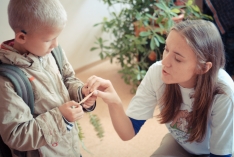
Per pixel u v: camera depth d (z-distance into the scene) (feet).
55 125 2.58
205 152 3.64
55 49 3.04
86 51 8.09
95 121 3.38
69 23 7.23
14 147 2.54
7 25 5.85
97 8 7.82
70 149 3.08
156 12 6.04
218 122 3.01
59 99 2.83
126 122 3.28
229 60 6.73
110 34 8.29
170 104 3.24
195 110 3.06
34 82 2.59
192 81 2.96
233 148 3.13
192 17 6.09
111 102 3.08
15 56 2.47
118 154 5.07
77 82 3.25
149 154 5.06
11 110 2.39
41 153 2.80
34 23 2.35
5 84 2.38
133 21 6.93
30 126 2.49
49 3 2.42
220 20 6.49
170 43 2.68
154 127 5.76
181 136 3.49
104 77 7.85
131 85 7.34
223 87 2.89
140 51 6.74
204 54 2.62
